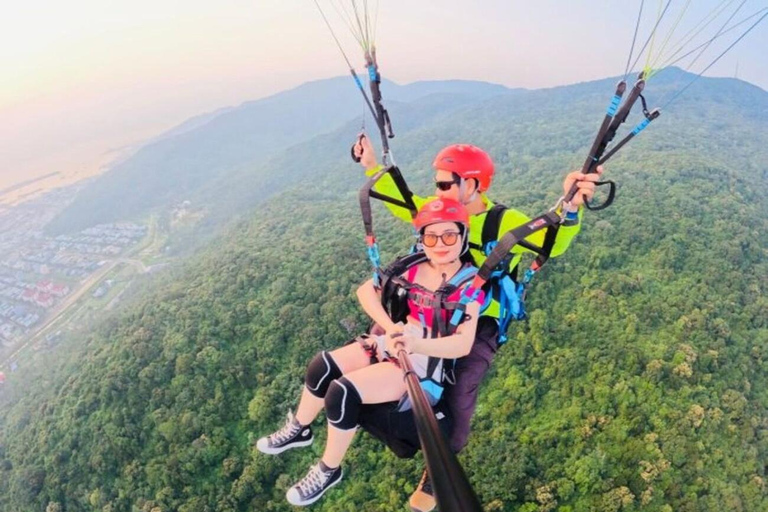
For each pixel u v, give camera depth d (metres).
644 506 40.81
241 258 79.62
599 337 55.53
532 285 63.78
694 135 177.00
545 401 50.66
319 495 3.81
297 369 58.22
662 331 55.19
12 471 57.31
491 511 42.19
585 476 41.91
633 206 79.38
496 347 4.02
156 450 52.53
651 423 45.78
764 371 53.81
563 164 130.88
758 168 146.75
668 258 66.75
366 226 3.81
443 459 1.66
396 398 3.61
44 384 75.19
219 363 58.88
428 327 3.63
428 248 3.56
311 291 67.38
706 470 43.03
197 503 47.88
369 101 3.95
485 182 4.15
